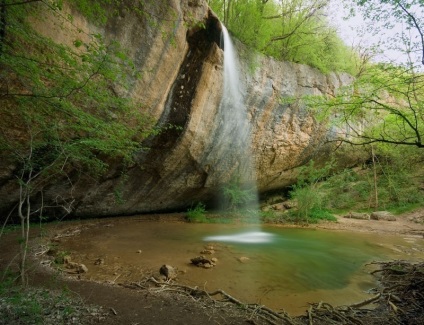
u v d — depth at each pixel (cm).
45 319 312
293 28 1352
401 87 503
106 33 690
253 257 740
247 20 1159
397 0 416
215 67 1003
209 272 601
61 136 535
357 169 2066
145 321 344
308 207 1398
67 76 401
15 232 820
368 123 866
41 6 467
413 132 593
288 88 1387
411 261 727
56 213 1027
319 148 1714
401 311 425
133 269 595
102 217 1177
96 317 339
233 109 1174
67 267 579
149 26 770
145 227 1109
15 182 787
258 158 1476
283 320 383
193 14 869
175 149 1075
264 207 1750
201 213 1418
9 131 601
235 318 376
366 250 859
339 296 509
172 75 893
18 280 443
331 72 1617
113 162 977
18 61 339
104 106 545
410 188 1667
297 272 636
